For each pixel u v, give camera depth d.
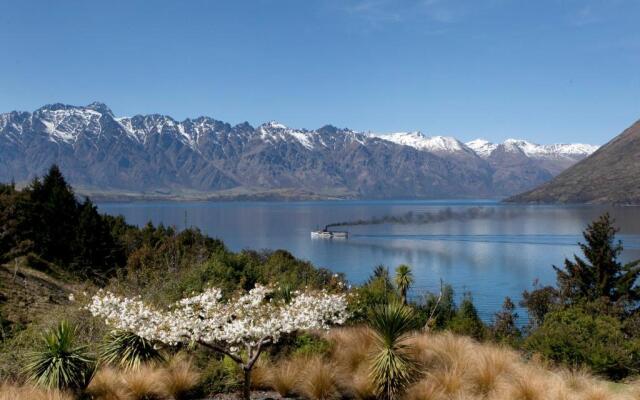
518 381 11.16
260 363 12.48
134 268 35.12
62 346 11.48
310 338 13.68
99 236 43.16
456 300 77.44
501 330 34.97
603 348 15.11
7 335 16.56
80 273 38.03
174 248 35.78
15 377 12.14
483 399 10.84
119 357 12.46
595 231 37.97
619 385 13.10
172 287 17.42
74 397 11.02
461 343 13.61
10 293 25.98
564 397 10.65
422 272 113.00
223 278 19.53
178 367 12.34
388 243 174.88
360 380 11.66
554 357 15.66
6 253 34.75
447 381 11.30
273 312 10.53
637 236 169.62
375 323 11.79
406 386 11.24
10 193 44.69
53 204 43.69
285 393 11.71
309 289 11.80
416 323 21.45
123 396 11.05
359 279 104.00
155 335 9.87
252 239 190.12
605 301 32.06
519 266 119.94
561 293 37.97
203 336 10.20
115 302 10.21
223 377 12.34
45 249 41.19
